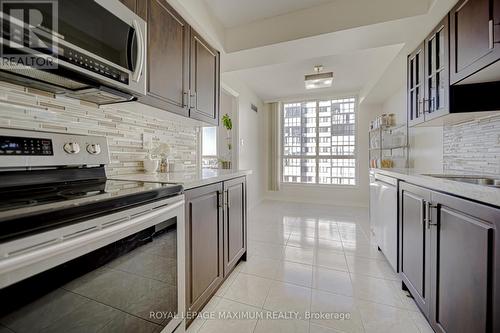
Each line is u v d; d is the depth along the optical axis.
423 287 1.35
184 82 1.67
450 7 1.56
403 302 1.56
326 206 4.65
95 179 1.25
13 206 0.63
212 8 1.99
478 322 0.90
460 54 1.46
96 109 1.35
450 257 1.09
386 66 2.84
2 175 0.89
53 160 1.05
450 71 1.56
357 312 1.47
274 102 5.26
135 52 1.15
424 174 1.67
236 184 1.93
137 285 0.91
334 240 2.73
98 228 0.72
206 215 1.46
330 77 3.37
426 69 1.94
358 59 3.08
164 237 1.05
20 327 0.54
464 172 1.97
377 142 3.69
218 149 4.62
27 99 1.05
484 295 0.87
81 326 0.69
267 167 5.40
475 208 0.92
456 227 1.04
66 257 0.64
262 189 5.30
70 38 0.87
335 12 1.91
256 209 4.39
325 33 1.94
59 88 1.08
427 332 1.29
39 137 1.02
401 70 2.91
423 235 1.35
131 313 0.88
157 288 1.02
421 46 2.04
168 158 1.92
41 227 0.57
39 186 1.00
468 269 0.96
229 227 1.81
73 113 1.23
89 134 1.31
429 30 1.88
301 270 2.01
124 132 1.54
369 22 1.81
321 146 5.13
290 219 3.67
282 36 2.09
